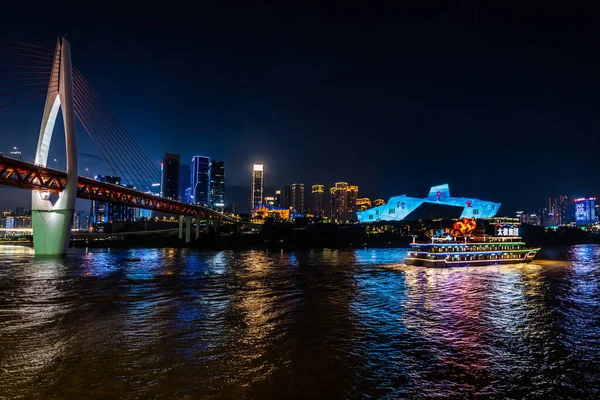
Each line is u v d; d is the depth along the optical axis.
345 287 62.53
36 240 100.62
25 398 23.02
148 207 157.50
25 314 41.53
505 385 25.95
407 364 29.19
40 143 93.62
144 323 38.75
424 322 41.03
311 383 25.62
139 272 77.31
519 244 108.31
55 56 93.94
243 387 24.83
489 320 42.12
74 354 29.98
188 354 30.38
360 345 33.22
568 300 53.47
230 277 72.50
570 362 29.92
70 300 48.62
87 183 108.31
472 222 105.62
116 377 25.98
